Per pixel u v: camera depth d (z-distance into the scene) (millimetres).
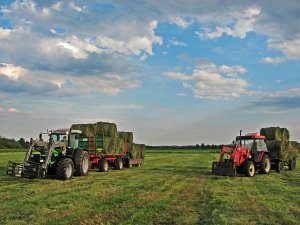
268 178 16672
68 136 16875
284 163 21344
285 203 9906
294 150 21328
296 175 18391
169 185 13648
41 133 16141
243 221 7762
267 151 19281
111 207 9164
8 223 7398
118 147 21641
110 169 22031
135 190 12219
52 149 15531
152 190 12266
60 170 15312
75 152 16891
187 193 11641
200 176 17328
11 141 79062
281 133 20719
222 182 14773
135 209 8930
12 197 10594
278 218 8109
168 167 23922
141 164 25844
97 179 15695
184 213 8508
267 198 10688
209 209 9008
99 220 7734
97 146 20234
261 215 8359
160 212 8633
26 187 12875
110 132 20891
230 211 8766
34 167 14883
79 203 9688
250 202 10008
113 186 13258
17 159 31828
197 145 114625
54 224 7387
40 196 10781
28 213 8422
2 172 18719
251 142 18875
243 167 17719
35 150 15766
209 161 31719
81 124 20375
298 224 7594
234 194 11469
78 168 16844
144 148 25812
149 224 7441
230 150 18500
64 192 11672
